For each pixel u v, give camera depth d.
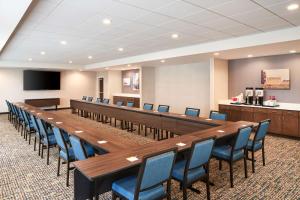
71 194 2.75
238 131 2.82
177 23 3.81
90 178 1.66
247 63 6.79
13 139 5.52
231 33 4.50
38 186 2.96
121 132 6.20
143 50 6.70
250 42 4.61
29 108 6.44
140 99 9.77
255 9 3.14
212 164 3.73
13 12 2.85
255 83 6.63
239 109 6.46
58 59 8.94
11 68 10.36
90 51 6.89
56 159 4.04
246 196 2.67
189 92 8.58
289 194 2.72
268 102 6.03
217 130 3.30
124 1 2.84
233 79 7.16
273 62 6.20
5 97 10.48
